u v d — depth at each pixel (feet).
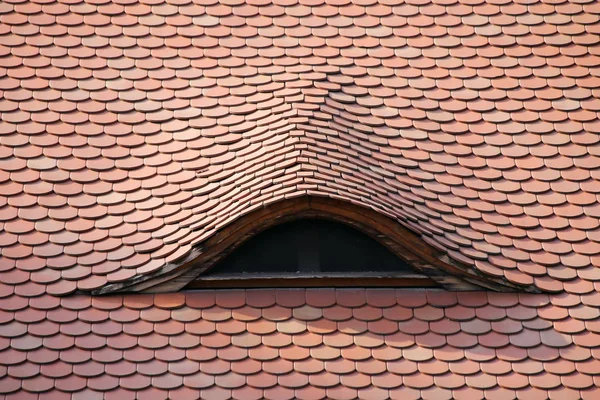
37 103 75.00
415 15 80.18
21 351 65.26
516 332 67.31
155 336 66.33
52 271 68.28
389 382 65.05
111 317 66.95
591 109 76.54
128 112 74.95
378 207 67.51
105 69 76.74
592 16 80.74
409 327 67.26
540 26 80.12
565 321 67.77
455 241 69.15
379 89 76.38
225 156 72.18
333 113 73.56
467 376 65.57
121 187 71.82
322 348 66.18
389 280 68.49
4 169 72.18
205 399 64.03
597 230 71.46
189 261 67.41
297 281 68.08
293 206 67.31
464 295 68.69
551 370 65.87
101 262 68.64
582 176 73.72
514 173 73.72
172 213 70.23
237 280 67.87
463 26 79.87
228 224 67.05
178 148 73.26
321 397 64.28
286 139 70.95
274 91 75.05
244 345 66.08
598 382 65.41
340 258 69.05
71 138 73.77
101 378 64.64
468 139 74.90
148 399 63.98
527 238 70.90
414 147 73.92
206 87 75.92
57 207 70.85
